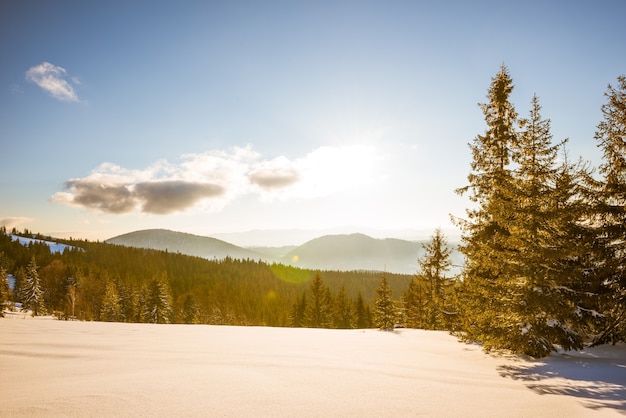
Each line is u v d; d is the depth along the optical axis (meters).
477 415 5.56
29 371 7.95
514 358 11.30
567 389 7.43
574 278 11.36
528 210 11.62
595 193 13.00
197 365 8.83
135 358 9.65
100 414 5.20
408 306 43.81
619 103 13.25
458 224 17.23
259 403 5.88
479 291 13.07
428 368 9.42
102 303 76.94
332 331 20.39
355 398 6.32
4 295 56.91
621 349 12.09
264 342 13.65
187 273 165.12
